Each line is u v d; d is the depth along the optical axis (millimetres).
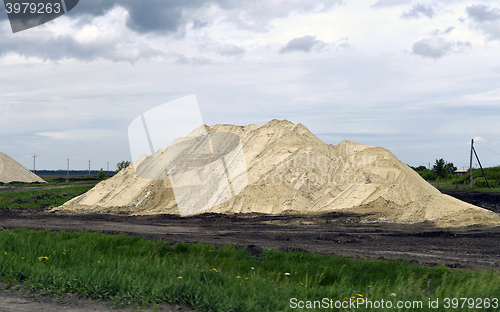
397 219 23234
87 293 6641
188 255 11406
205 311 6000
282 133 35344
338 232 19000
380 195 26906
